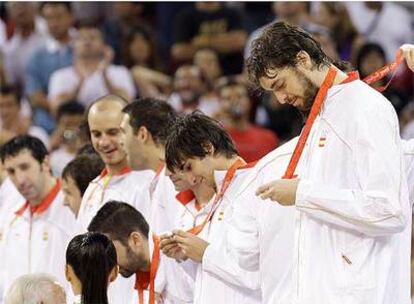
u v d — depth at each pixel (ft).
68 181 51.39
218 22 91.20
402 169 36.42
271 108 83.25
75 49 87.40
